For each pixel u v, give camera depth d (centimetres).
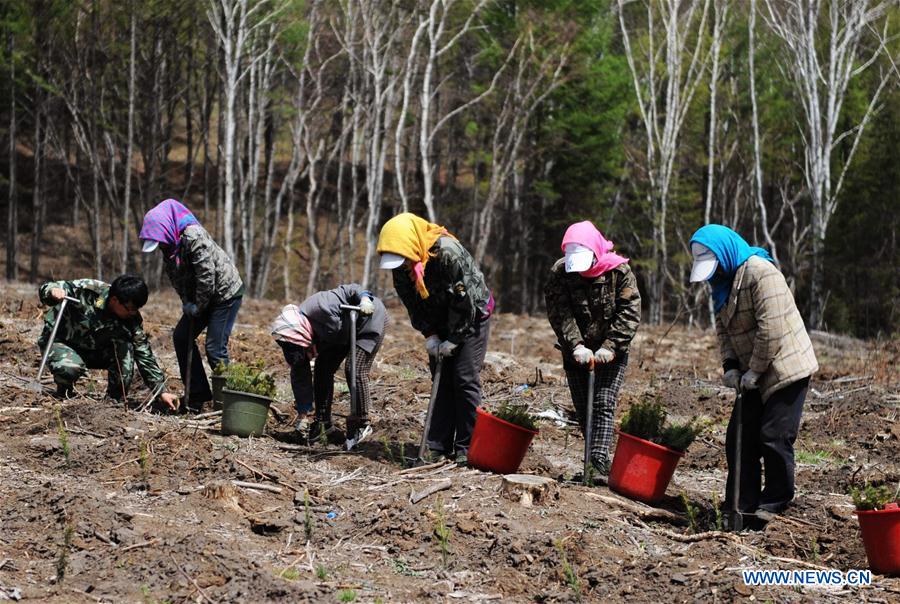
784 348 620
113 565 515
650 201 3278
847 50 3209
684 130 3619
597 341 728
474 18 3278
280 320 790
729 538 596
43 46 3028
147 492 633
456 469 707
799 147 3491
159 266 3069
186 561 517
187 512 601
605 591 518
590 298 715
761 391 633
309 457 743
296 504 627
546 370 1309
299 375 812
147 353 840
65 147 3856
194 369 864
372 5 3041
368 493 651
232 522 596
